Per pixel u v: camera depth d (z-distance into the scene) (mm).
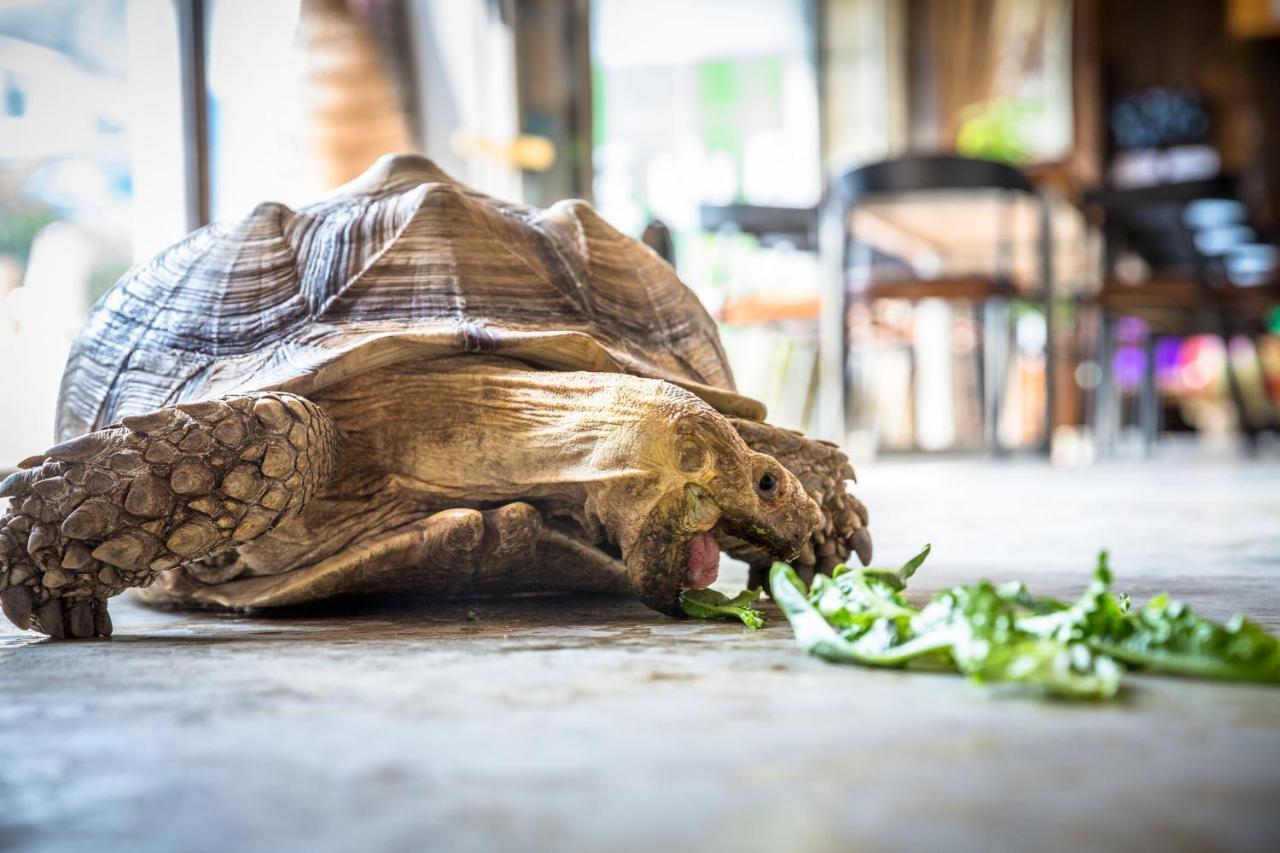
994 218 8492
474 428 2273
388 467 2324
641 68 13445
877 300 8016
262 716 1363
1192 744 1174
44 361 6152
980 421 10531
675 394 2115
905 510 5121
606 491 2111
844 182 7746
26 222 6148
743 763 1127
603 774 1096
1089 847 885
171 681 1596
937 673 1559
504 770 1113
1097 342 9844
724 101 13422
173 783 1094
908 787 1043
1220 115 16781
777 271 12367
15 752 1213
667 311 2787
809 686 1488
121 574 2061
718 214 8664
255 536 2127
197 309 2494
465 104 7215
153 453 2016
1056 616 1557
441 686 1521
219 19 6480
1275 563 3156
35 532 1998
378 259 2477
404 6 7242
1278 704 1345
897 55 12227
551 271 2631
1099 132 16422
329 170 7152
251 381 2299
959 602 1537
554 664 1677
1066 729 1240
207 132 5152
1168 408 15711
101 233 6270
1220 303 8672
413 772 1112
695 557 2117
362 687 1524
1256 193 16594
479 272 2500
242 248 2570
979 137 12289
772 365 10391
